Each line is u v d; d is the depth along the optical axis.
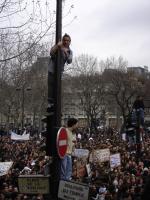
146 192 6.00
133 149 28.97
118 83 81.25
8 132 62.44
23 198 16.94
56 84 9.91
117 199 18.52
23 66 42.38
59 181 9.52
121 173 20.86
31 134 61.34
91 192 18.58
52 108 9.90
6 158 28.34
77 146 30.33
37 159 24.91
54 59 10.02
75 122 11.63
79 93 88.56
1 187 18.94
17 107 69.31
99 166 21.92
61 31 10.16
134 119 27.02
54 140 9.70
